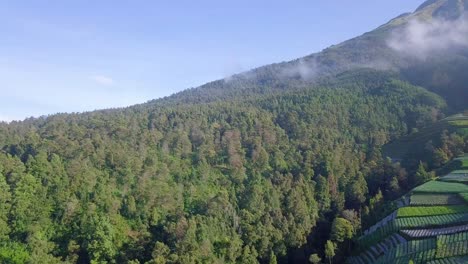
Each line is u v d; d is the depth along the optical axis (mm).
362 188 164250
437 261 89250
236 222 133750
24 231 121688
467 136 185125
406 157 191250
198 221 126438
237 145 186250
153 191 137375
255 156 176750
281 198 151000
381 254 108688
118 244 121312
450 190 125312
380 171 175500
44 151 151875
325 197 157500
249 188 151500
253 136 197625
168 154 172625
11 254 115312
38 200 129375
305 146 196250
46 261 110438
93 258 117188
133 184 143500
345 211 142750
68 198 129875
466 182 133125
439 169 160375
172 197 138875
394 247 103188
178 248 114938
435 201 119875
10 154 155250
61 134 177750
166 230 124438
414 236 101250
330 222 151250
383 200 152750
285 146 193250
